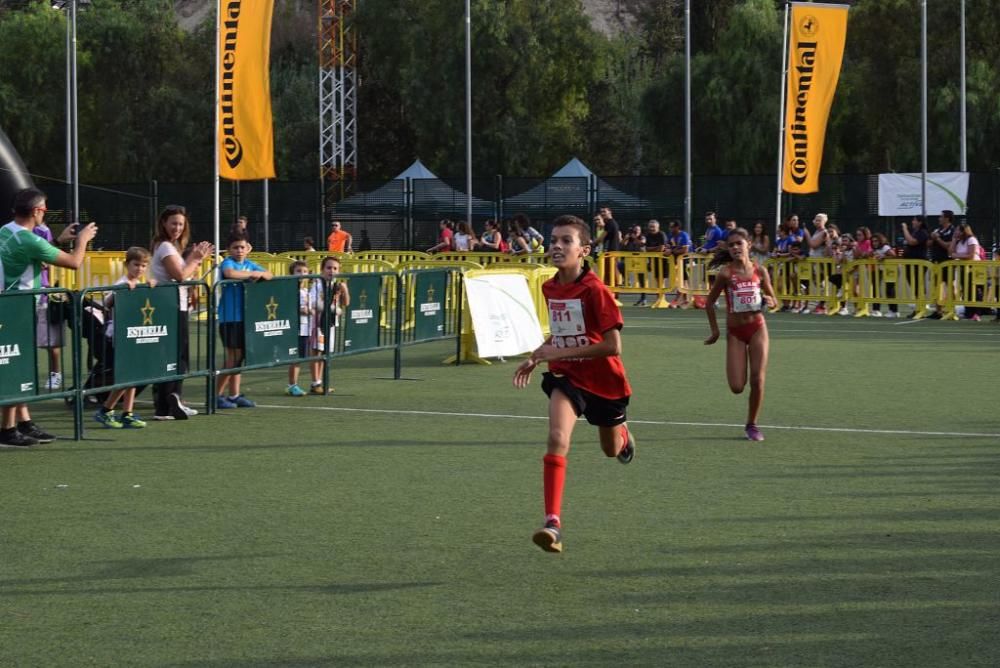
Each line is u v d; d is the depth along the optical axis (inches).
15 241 420.5
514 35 2464.3
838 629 227.9
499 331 697.0
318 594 251.8
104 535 301.0
